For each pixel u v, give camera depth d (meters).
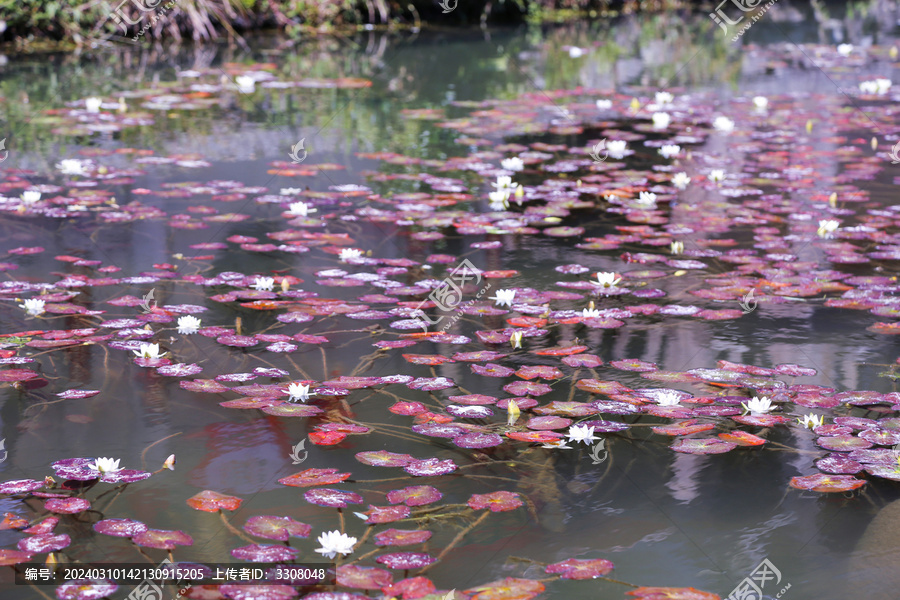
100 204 4.37
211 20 9.67
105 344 2.79
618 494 1.98
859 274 3.58
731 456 2.17
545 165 5.42
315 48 9.41
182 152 5.40
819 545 1.80
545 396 2.47
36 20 8.68
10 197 4.41
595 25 12.09
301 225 4.15
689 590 1.61
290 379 2.55
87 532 1.79
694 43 10.98
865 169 5.40
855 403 2.40
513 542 1.79
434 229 4.17
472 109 7.00
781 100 7.73
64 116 6.18
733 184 5.04
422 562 1.68
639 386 2.54
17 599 1.57
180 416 2.34
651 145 6.01
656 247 3.94
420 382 2.50
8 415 2.32
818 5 15.05
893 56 10.20
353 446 2.19
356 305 3.16
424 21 11.30
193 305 3.13
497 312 3.12
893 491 1.99
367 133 6.12
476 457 2.15
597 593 1.62
